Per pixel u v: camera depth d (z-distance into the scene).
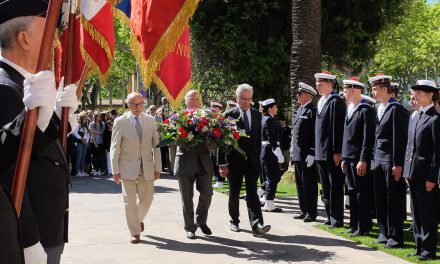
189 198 7.26
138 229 7.06
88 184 13.79
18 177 2.19
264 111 9.63
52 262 3.15
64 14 3.97
